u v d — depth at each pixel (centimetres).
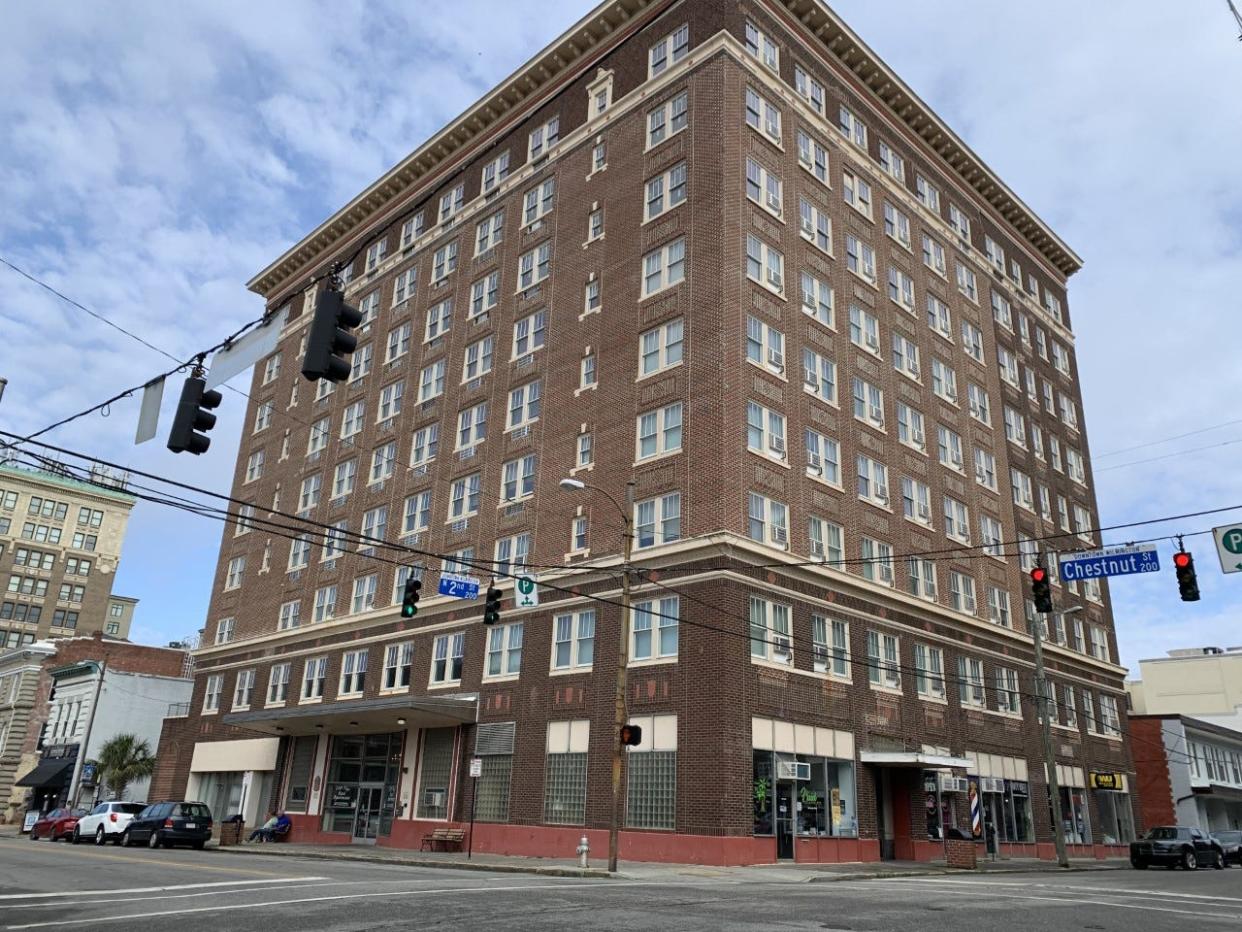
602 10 4362
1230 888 2388
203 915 1375
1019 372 5544
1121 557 2361
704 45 3912
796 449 3609
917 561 4138
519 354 4341
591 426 3806
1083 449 6078
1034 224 5975
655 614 3147
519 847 3419
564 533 3747
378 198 5712
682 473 3369
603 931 1256
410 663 4303
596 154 4281
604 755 3275
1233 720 7894
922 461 4391
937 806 3775
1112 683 5578
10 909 1453
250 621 5531
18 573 11344
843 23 4428
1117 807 5225
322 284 6066
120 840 3916
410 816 3962
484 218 4875
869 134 4681
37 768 6862
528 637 3741
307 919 1330
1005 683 4544
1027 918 1555
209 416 1596
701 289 3547
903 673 3844
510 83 4809
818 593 3512
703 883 2219
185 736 5675
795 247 3919
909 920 1479
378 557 4631
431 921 1321
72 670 7112
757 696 3105
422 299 5125
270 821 4522
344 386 5488
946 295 4975
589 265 4106
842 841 3269
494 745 3697
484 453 4319
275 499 5725
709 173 3688
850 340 4112
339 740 4575
